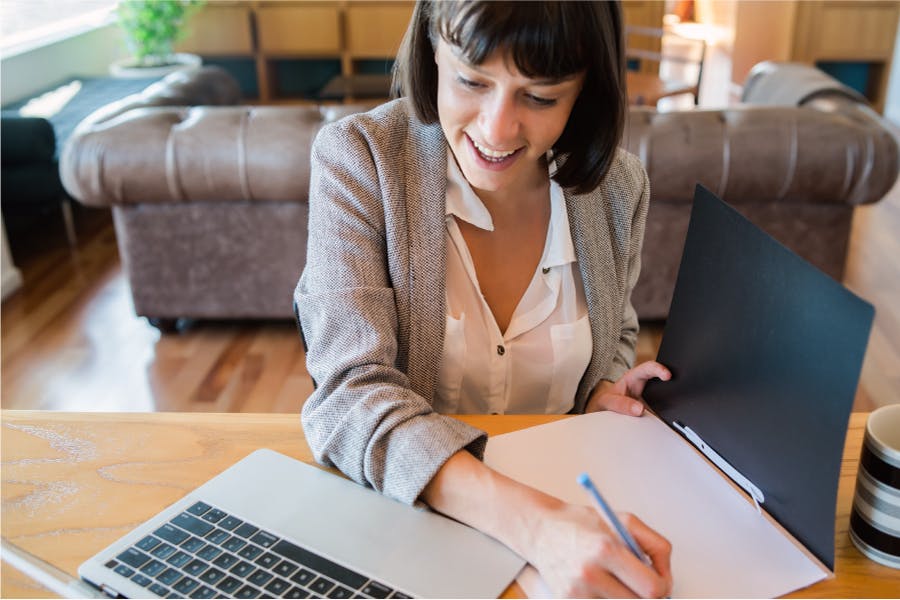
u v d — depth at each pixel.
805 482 0.71
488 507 0.74
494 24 0.71
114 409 2.39
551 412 1.09
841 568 0.72
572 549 0.68
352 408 0.82
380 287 0.93
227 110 2.54
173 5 5.05
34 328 2.91
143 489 0.82
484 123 0.80
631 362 1.12
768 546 0.73
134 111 2.60
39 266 3.45
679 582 0.70
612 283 1.05
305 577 0.69
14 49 4.33
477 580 0.69
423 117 0.94
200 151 2.42
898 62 5.58
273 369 2.62
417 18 0.88
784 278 0.71
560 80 0.76
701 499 0.79
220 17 5.88
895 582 0.70
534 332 1.04
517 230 1.02
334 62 6.21
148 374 2.59
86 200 2.54
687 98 6.25
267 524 0.75
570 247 1.01
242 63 6.17
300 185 2.44
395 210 0.95
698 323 0.85
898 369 2.59
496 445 0.87
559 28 0.72
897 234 3.74
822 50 5.69
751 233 0.75
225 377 2.57
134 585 0.68
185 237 2.62
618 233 1.06
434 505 0.77
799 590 0.69
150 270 2.69
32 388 2.50
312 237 0.96
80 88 4.50
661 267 2.60
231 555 0.71
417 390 1.00
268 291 2.70
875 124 2.46
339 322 0.89
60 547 0.74
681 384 0.89
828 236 2.54
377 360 0.87
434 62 0.90
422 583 0.68
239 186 2.46
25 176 3.42
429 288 0.96
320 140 0.98
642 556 0.66
